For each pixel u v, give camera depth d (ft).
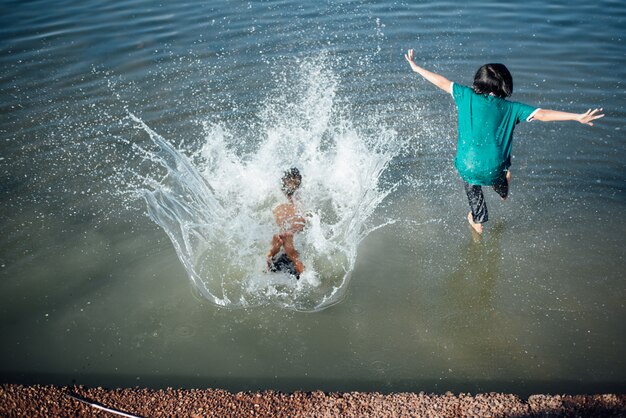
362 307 18.78
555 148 26.08
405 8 39.19
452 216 22.76
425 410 14.76
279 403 15.19
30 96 29.78
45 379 16.67
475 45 34.22
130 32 36.01
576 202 23.16
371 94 29.81
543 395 15.07
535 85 30.32
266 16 38.19
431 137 26.86
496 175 19.80
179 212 22.41
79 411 15.24
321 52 33.55
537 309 18.58
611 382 16.20
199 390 15.67
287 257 19.97
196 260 20.38
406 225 22.25
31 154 25.68
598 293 19.10
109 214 22.58
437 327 18.04
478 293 19.26
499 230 21.98
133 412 15.15
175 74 31.68
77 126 27.58
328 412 14.85
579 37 35.17
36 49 34.04
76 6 39.55
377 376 16.55
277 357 17.19
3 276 19.92
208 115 28.17
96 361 17.17
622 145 26.14
